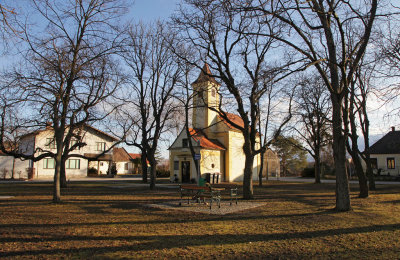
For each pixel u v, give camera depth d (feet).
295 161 197.77
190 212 36.81
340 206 38.14
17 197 52.65
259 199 52.21
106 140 155.22
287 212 36.99
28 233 25.39
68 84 44.70
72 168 143.23
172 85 70.79
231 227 28.14
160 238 23.93
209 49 52.85
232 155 118.11
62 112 45.39
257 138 140.87
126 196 55.88
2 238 23.68
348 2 33.32
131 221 30.91
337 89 38.75
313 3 36.99
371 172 73.72
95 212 36.58
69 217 33.01
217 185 91.25
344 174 38.50
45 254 19.71
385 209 39.42
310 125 113.91
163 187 80.64
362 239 23.80
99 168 179.63
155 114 73.82
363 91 59.06
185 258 19.10
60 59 42.78
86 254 19.77
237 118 130.41
